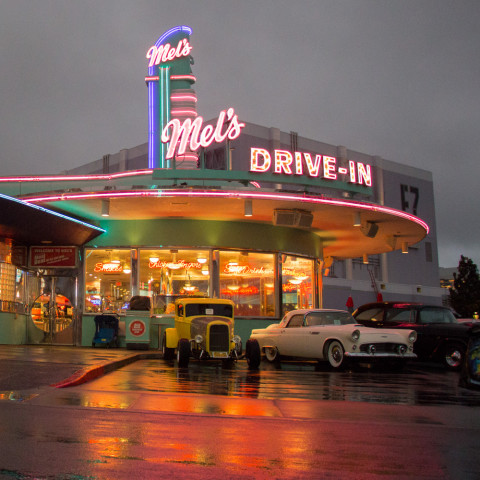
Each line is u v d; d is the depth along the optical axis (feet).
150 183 71.46
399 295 203.10
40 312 72.84
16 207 59.41
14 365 39.78
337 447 20.63
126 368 47.78
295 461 18.51
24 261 72.64
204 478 16.37
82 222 68.80
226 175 65.51
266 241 76.48
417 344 56.29
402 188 207.10
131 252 73.20
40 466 16.88
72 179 74.69
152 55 88.99
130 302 69.05
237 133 69.26
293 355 54.75
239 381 40.86
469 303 174.91
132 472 16.62
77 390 31.96
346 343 49.60
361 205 67.31
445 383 42.29
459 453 20.27
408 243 90.58
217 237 74.18
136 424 23.29
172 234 73.46
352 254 103.91
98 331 70.13
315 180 67.10
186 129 69.31
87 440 20.16
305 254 80.43
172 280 72.90
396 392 36.58
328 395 34.55
